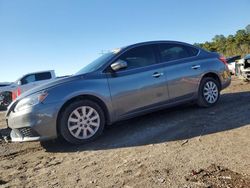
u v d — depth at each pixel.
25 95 5.79
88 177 4.28
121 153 5.09
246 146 4.71
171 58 7.04
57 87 5.74
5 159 5.66
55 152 5.66
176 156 4.64
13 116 5.79
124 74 6.32
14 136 6.07
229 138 5.15
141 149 5.16
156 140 5.53
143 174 4.14
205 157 4.47
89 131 5.90
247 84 11.75
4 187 4.24
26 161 5.38
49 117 5.58
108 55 6.59
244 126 5.68
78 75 6.03
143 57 6.69
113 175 4.23
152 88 6.55
